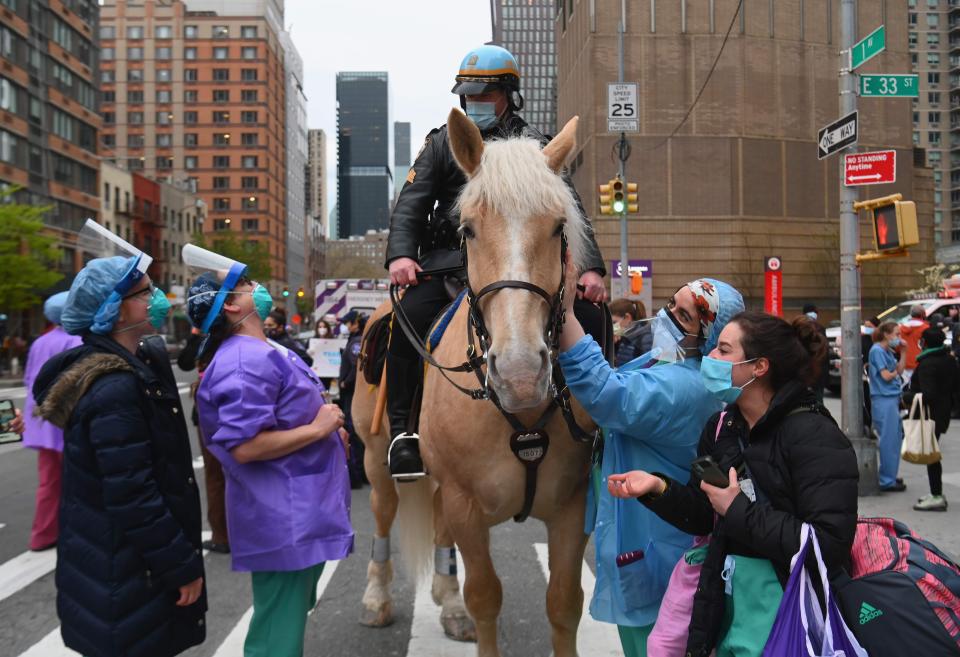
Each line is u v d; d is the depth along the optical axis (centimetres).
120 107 10400
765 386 250
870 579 222
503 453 312
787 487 236
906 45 4484
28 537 708
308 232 14138
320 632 468
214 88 10362
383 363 436
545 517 336
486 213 273
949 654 211
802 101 4350
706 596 245
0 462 1164
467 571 329
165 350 305
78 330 289
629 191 1886
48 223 4459
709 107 4222
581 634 461
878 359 845
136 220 6088
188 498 294
